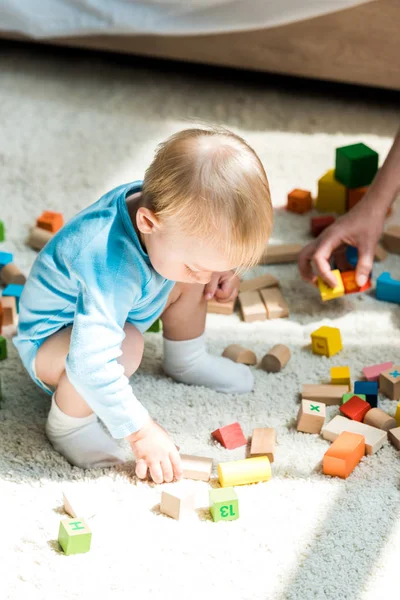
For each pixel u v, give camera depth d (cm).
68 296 119
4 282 163
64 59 237
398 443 127
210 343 150
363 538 113
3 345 144
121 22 204
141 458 118
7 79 228
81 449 123
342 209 183
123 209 114
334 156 200
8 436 129
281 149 203
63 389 119
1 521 114
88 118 212
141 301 119
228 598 104
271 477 122
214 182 103
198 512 117
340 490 120
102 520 114
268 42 208
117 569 107
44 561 108
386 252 174
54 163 196
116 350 113
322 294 153
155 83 228
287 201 187
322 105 220
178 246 106
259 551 110
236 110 217
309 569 108
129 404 115
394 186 151
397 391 137
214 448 128
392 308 159
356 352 148
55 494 119
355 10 196
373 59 202
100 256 112
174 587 105
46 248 122
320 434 131
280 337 152
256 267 170
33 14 209
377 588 106
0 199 185
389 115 216
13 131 207
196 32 203
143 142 204
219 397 138
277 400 138
